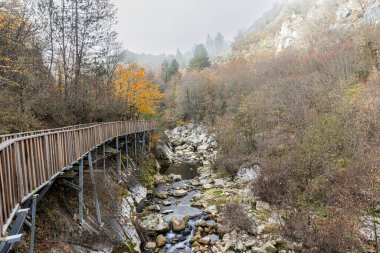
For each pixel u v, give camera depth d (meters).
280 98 31.62
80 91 18.42
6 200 5.05
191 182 23.67
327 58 38.03
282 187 16.56
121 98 25.78
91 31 21.36
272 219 14.10
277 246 11.83
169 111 63.41
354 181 13.15
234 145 27.36
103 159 16.28
